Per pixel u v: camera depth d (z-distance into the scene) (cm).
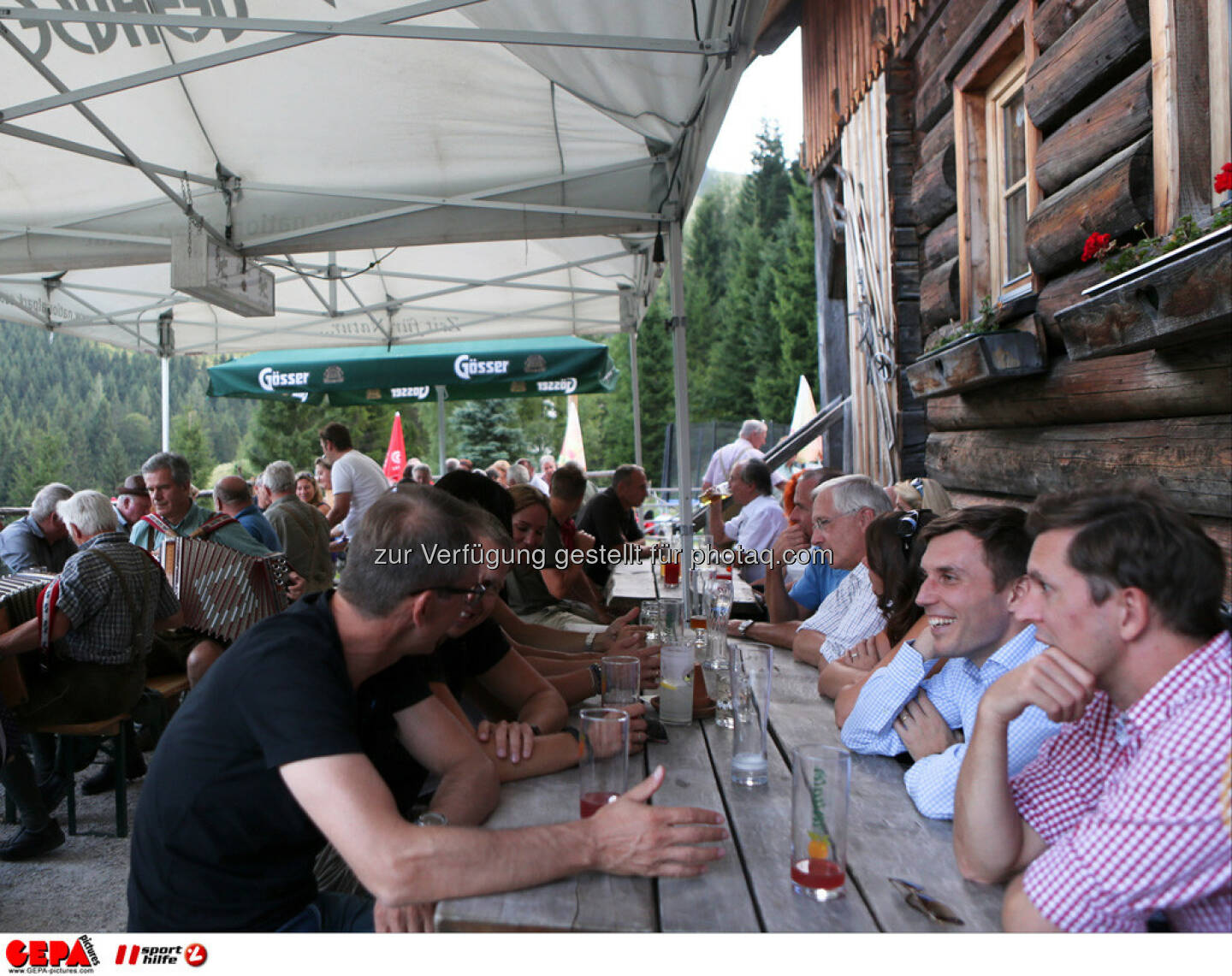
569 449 1348
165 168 418
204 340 810
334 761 128
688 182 390
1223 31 232
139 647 332
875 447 568
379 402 930
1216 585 108
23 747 359
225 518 409
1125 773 109
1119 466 269
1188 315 194
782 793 163
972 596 164
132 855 149
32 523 490
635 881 128
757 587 515
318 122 403
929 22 462
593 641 295
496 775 164
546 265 712
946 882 126
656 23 287
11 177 424
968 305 412
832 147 670
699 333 3909
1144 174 253
